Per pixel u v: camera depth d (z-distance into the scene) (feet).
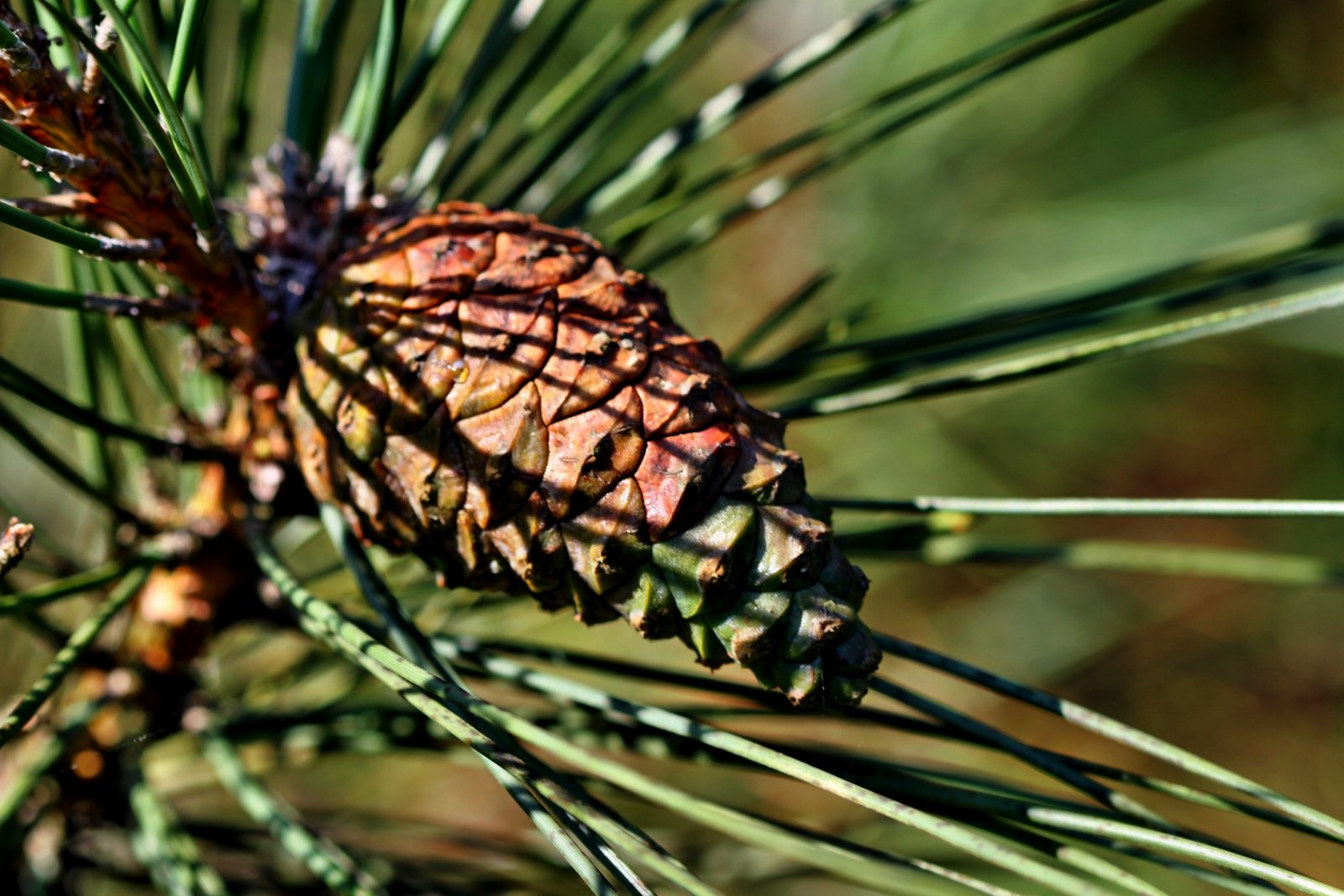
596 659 1.02
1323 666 2.46
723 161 1.68
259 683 1.17
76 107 0.95
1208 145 2.03
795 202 1.69
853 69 1.62
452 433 0.96
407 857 1.15
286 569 1.01
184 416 1.06
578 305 0.97
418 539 0.97
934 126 1.64
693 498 0.94
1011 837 0.96
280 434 1.04
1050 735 2.42
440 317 0.96
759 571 0.94
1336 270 1.05
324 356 0.97
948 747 2.13
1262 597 2.43
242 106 1.07
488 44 1.08
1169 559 1.09
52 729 1.12
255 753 1.16
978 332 1.06
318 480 0.99
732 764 1.00
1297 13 2.17
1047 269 1.86
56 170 0.94
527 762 0.93
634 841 0.90
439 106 1.13
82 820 1.13
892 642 0.97
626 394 0.95
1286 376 2.27
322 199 1.02
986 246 1.86
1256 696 2.48
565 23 1.08
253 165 1.03
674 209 1.08
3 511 1.24
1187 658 2.49
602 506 0.95
